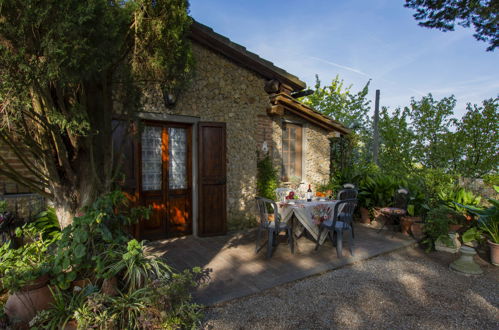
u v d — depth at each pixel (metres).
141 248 2.74
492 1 5.17
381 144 11.77
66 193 2.61
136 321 2.18
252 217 5.75
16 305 2.20
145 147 4.76
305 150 6.71
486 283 3.49
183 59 2.84
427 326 2.58
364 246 4.71
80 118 2.11
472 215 4.99
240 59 5.47
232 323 2.55
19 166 3.69
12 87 1.70
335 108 13.38
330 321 2.62
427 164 9.96
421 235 5.12
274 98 5.79
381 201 6.15
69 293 2.38
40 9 1.64
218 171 5.16
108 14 1.98
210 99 5.20
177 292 2.45
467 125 8.76
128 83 2.70
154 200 4.86
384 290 3.24
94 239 2.74
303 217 4.22
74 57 1.76
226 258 4.07
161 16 2.44
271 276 3.47
